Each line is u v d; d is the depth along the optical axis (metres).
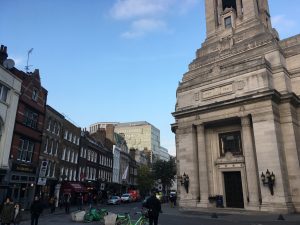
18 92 30.02
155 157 127.31
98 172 56.94
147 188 81.88
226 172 34.03
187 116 37.34
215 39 44.91
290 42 36.84
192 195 34.31
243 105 32.03
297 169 29.14
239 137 34.00
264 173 28.88
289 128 30.66
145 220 15.62
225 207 32.47
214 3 48.50
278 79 32.81
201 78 37.62
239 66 34.00
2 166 27.03
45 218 24.17
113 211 31.83
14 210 16.34
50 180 37.09
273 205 27.53
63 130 42.09
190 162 35.59
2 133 27.56
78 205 42.75
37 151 34.44
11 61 29.53
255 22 40.84
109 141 66.62
